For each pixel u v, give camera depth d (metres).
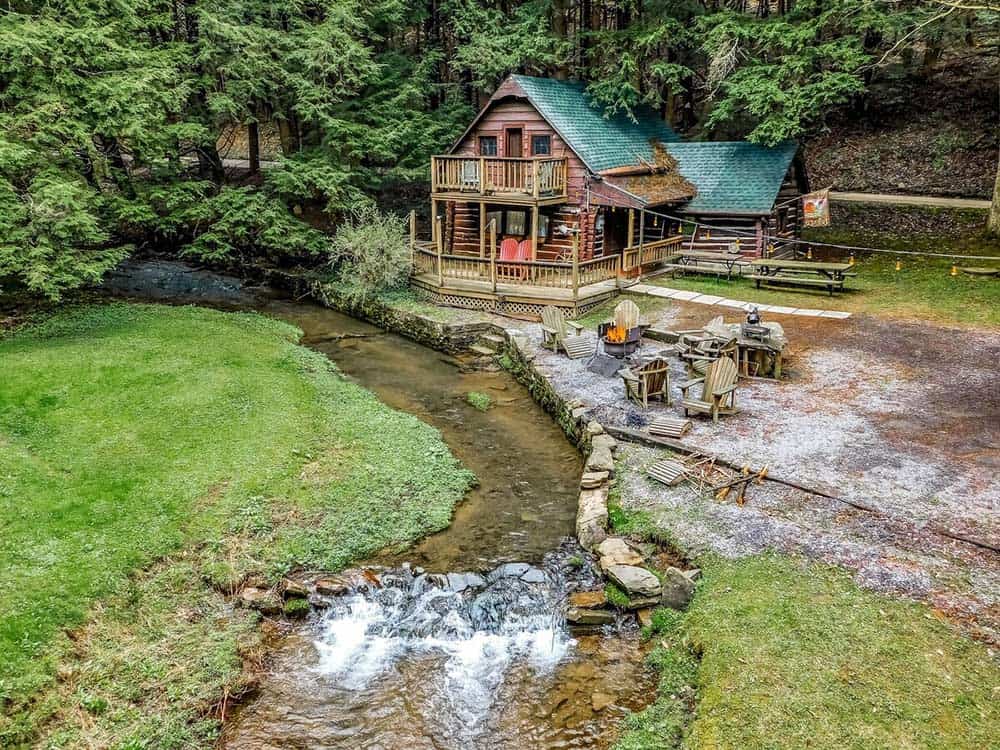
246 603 9.26
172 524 10.54
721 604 8.07
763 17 28.39
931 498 9.84
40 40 17.56
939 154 28.06
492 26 27.66
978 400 12.90
